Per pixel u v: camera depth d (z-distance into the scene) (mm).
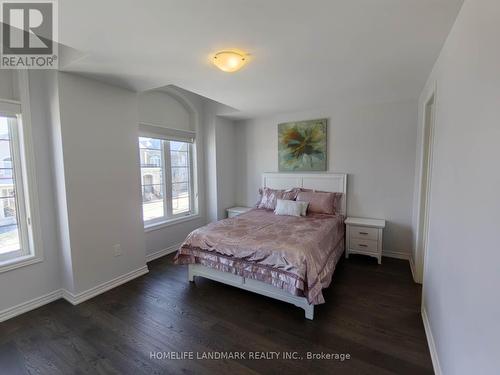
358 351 1819
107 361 1752
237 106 3730
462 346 1218
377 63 2184
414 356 1768
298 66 2246
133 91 2945
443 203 1685
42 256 2451
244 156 4758
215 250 2615
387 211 3621
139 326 2125
